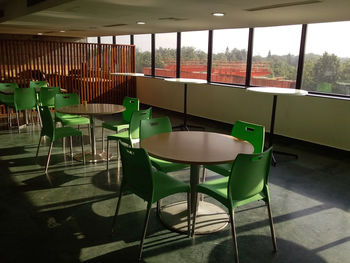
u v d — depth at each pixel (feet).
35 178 12.94
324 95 18.03
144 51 31.78
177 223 9.60
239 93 22.29
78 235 8.91
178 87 27.81
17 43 25.44
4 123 22.66
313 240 8.94
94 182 12.66
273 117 16.11
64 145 16.81
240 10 13.12
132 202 10.98
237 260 7.59
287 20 15.94
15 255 7.93
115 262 7.79
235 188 7.52
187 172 14.10
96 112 14.53
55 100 17.19
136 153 7.70
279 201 11.40
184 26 21.08
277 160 16.16
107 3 12.42
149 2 11.93
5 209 10.32
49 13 15.97
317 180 13.53
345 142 17.04
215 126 23.77
